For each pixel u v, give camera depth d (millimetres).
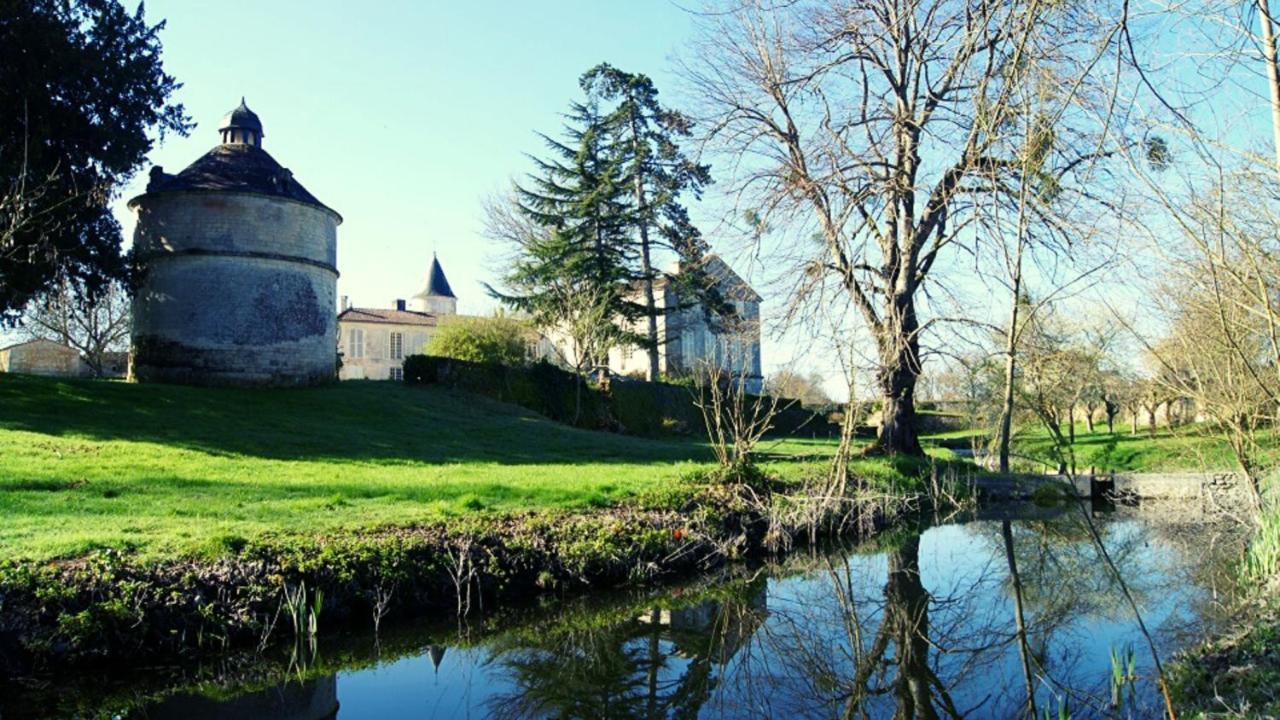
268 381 29062
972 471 22406
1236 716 5648
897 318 14742
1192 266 6402
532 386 34188
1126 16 4426
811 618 10555
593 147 38688
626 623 10203
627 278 38656
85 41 23625
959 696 7742
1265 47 4809
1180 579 11648
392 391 30734
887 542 15641
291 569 9258
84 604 7977
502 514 12289
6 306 23062
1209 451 17734
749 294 20703
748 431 16250
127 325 46094
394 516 11703
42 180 22062
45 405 21422
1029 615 10352
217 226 28734
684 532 13031
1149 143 6000
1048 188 8281
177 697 7633
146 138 25266
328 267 31484
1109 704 6973
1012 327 6824
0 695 7262
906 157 18672
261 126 32438
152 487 13469
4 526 9805
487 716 7375
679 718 7367
